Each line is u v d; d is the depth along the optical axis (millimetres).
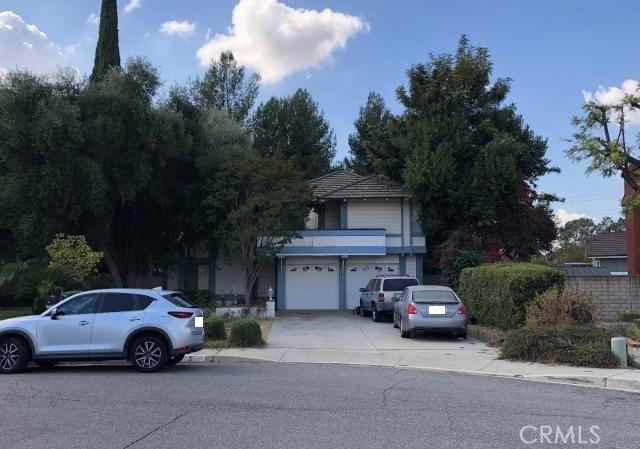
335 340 17234
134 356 11922
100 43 31609
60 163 23391
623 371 11734
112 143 24375
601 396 9633
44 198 23422
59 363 13492
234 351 14844
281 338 17656
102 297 12242
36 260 24875
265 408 8477
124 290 12391
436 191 28688
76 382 10711
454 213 29375
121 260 29875
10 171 25641
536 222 30219
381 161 31672
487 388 10297
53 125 22516
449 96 30141
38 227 24109
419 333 18094
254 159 26562
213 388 10086
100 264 29656
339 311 28922
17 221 26047
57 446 6520
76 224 25250
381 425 7500
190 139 26844
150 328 11906
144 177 24812
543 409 8547
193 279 31844
